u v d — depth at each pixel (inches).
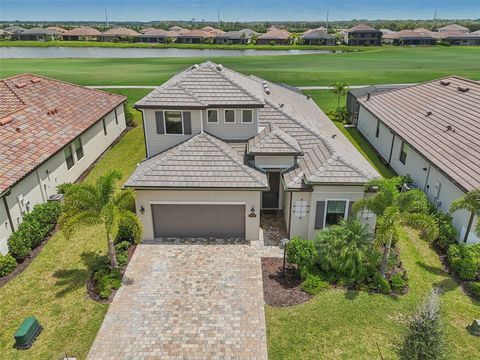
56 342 531.5
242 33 5723.4
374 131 1307.8
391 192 610.9
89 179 1067.9
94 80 2393.0
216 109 839.7
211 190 717.3
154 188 716.0
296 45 5344.5
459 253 679.1
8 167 767.7
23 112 1007.6
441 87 1224.8
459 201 636.7
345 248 623.2
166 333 546.3
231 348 521.7
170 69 2864.2
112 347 523.2
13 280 660.7
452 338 525.3
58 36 6003.9
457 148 862.5
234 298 610.5
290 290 626.2
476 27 6722.4
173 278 657.0
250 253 728.3
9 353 515.5
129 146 1321.4
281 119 895.1
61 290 633.6
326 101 1931.6
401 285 620.7
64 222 604.4
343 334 537.0
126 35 5753.0
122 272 671.1
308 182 689.6
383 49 4717.0
